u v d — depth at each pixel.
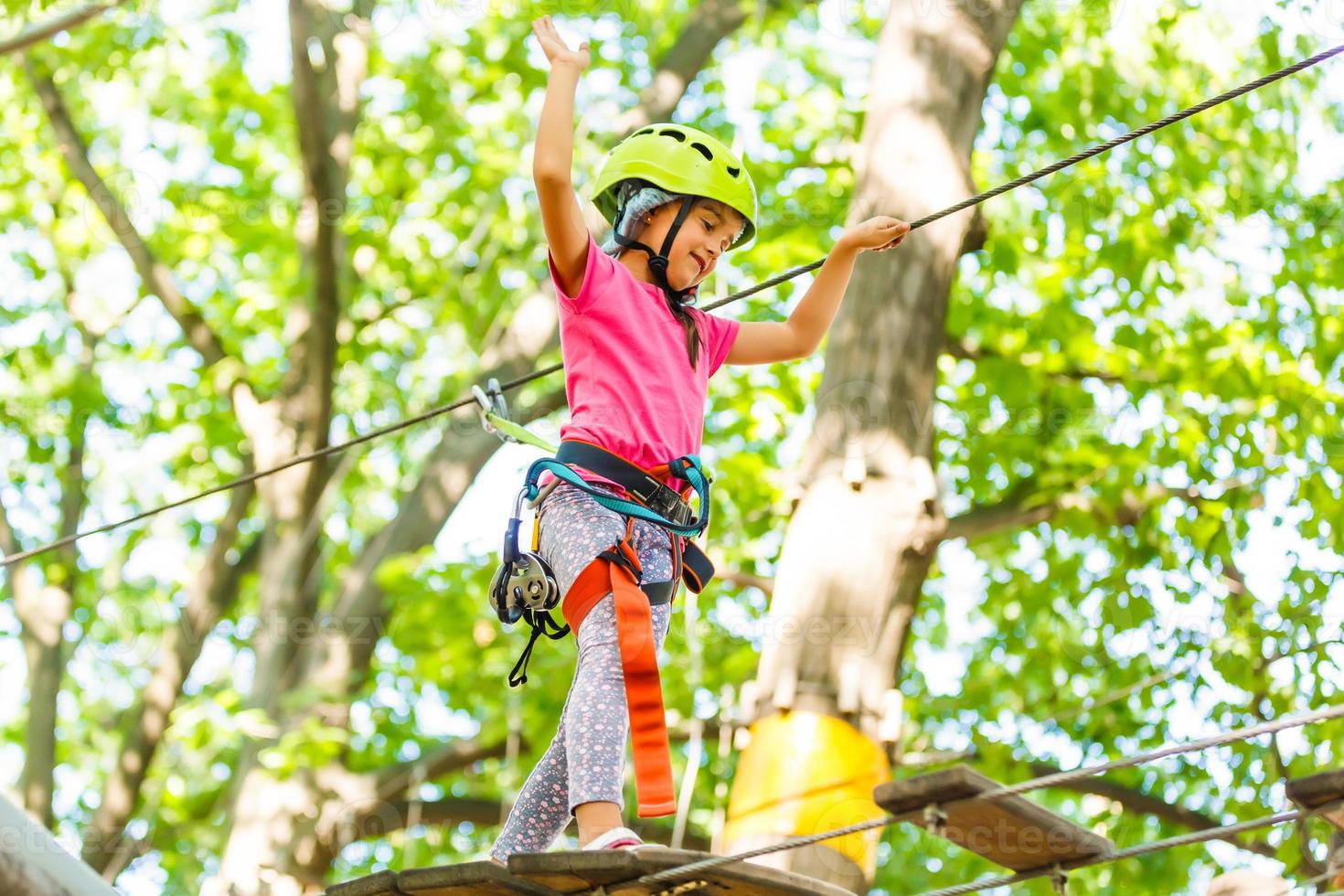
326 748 9.91
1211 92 10.39
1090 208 10.16
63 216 12.98
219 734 9.79
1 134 12.88
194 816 11.89
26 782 11.77
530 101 12.63
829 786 6.31
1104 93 10.32
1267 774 9.25
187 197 12.71
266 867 9.91
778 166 11.85
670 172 3.81
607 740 3.30
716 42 11.62
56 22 3.02
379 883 3.10
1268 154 10.37
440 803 11.10
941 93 7.57
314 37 11.34
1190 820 10.24
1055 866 2.95
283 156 13.34
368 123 12.70
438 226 12.84
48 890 2.89
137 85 12.92
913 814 2.84
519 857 2.96
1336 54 3.44
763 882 2.87
